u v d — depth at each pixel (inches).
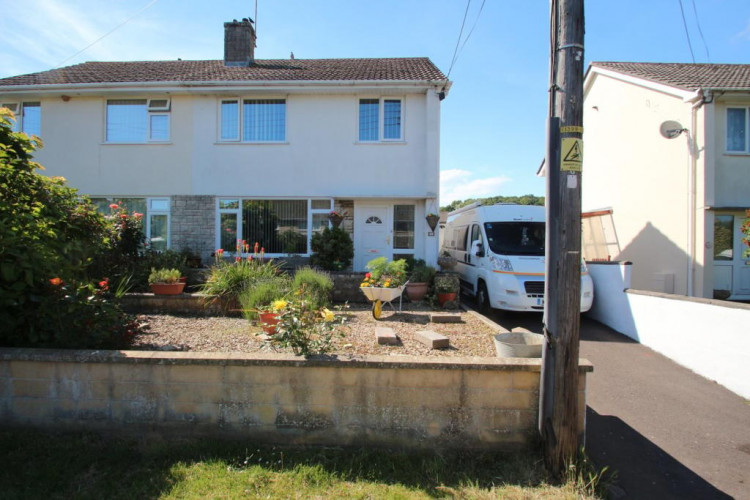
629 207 536.1
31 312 166.7
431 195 500.4
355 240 520.4
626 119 541.0
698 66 601.3
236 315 337.4
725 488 143.3
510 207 453.4
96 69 602.2
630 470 152.8
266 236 519.2
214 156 519.5
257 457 145.5
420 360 152.1
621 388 230.2
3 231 156.7
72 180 524.4
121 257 390.9
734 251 472.7
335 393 153.0
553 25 145.0
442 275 404.8
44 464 138.6
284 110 520.7
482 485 136.0
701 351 251.0
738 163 460.1
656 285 484.7
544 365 146.6
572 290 143.1
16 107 534.0
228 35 607.5
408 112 510.6
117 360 153.6
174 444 150.3
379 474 137.8
